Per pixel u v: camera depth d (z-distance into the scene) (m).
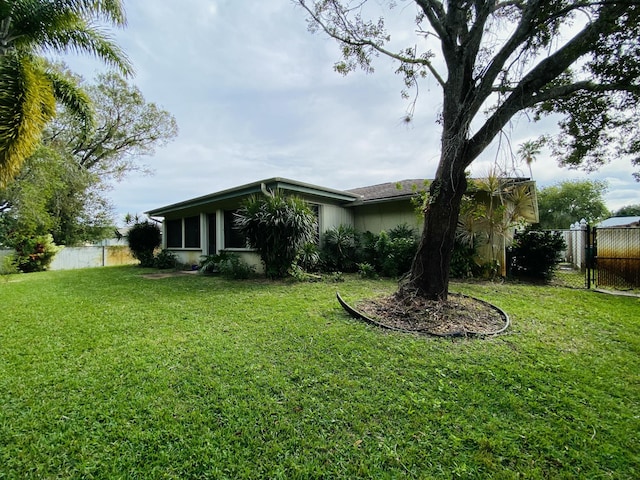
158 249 15.00
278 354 3.07
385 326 3.88
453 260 7.79
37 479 1.57
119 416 2.07
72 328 3.96
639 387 2.44
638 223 14.93
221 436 1.88
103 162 18.20
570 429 1.93
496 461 1.68
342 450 1.76
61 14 6.12
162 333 3.75
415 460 1.69
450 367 2.76
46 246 12.34
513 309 4.81
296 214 7.60
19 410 2.13
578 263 10.52
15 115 5.39
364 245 9.34
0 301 5.69
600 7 3.47
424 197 4.79
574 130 5.33
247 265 8.73
